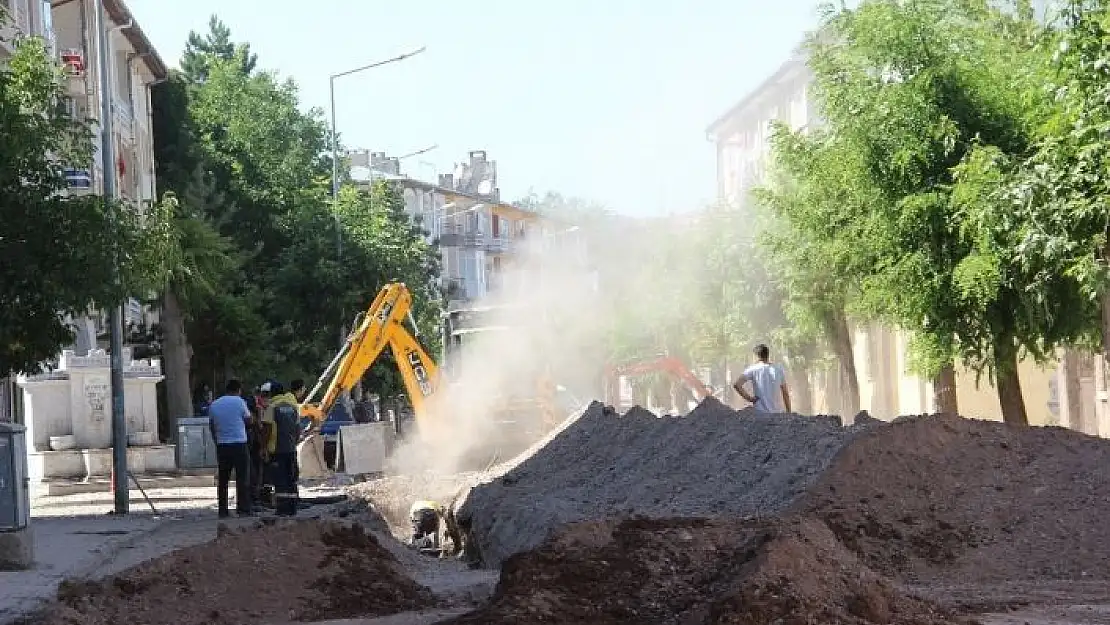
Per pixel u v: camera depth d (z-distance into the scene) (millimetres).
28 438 40094
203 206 66875
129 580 15203
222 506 29422
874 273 29172
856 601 11672
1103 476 16453
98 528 26922
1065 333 27406
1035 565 15445
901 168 27281
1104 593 13820
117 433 31094
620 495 20922
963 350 28266
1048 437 17375
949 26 28688
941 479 16797
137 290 28391
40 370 28516
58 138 27031
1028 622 11789
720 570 12453
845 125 28312
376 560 16156
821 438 18500
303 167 80750
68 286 26875
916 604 11961
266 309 62844
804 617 11266
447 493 27703
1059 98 22891
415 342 38875
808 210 30625
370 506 28938
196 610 14852
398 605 15461
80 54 51906
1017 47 29562
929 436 17328
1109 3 21719
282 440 29375
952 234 27281
